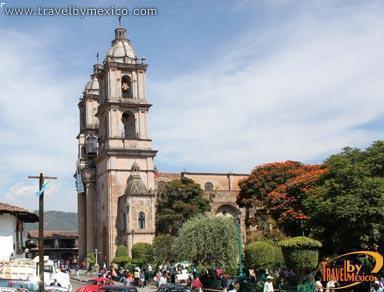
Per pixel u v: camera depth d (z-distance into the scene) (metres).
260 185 75.44
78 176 96.94
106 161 86.88
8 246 41.12
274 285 39.34
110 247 83.19
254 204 74.38
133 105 88.62
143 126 88.69
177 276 54.25
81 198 98.75
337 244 42.78
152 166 87.75
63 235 128.12
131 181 82.69
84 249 96.81
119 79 89.06
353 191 41.50
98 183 91.88
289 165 76.31
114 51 91.06
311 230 45.56
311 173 54.88
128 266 69.00
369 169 43.84
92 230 92.56
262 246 43.31
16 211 40.78
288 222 52.56
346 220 40.66
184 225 53.53
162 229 84.19
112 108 87.50
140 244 75.44
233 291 34.62
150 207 81.75
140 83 90.06
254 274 44.19
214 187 107.44
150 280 61.00
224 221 51.41
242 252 50.47
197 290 38.53
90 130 103.19
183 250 51.09
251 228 80.88
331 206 41.50
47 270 42.84
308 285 35.12
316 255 35.94
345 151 47.59
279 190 61.56
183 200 87.00
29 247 55.38
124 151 86.38
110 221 84.12
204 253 50.19
